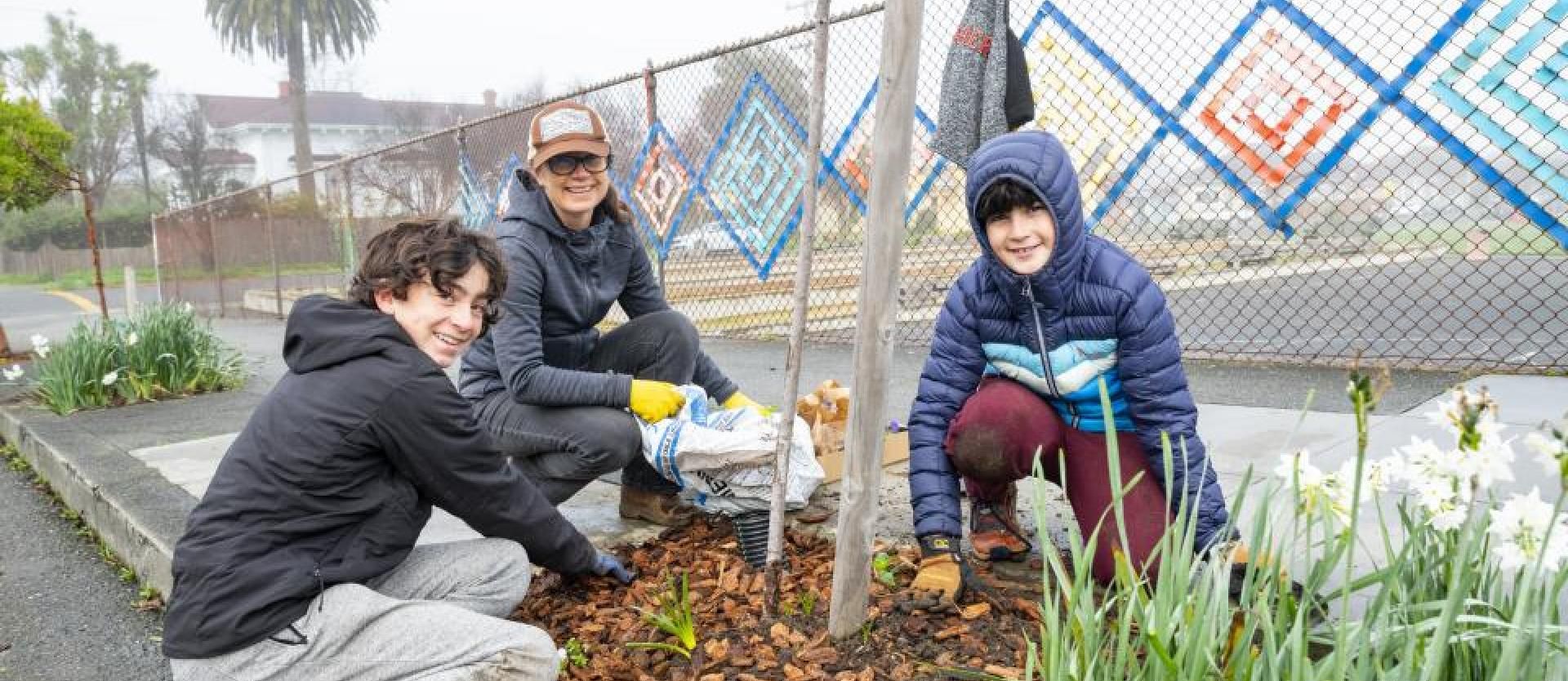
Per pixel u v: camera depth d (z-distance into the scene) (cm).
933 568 217
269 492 183
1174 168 531
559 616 229
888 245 184
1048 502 292
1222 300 841
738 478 251
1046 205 204
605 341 308
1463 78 435
